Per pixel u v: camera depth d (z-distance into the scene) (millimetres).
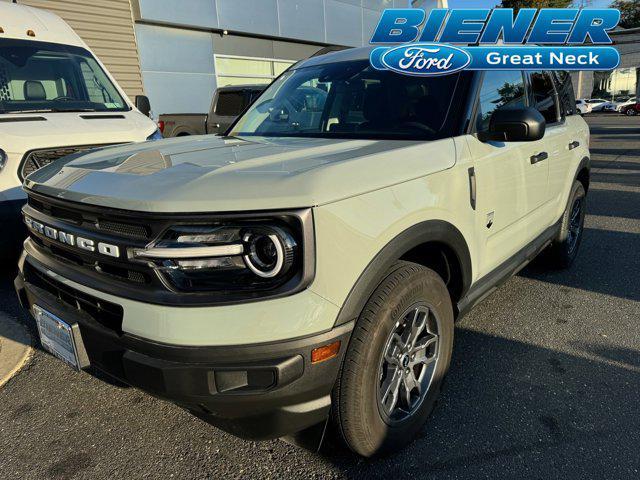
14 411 2578
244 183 1666
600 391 2668
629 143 15781
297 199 1603
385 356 2033
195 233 1601
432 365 2326
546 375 2834
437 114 2584
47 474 2133
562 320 3521
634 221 6324
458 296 2510
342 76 3162
